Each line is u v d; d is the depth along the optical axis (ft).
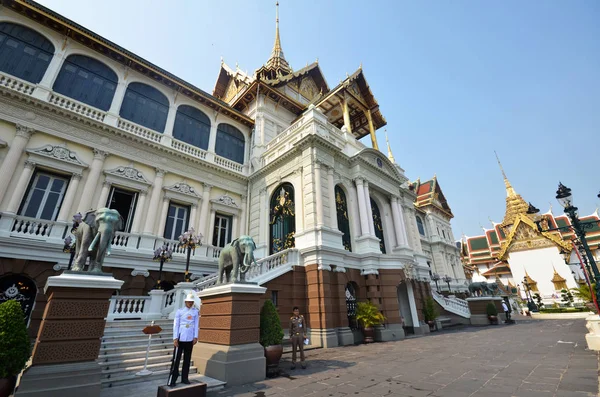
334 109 86.63
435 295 82.94
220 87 104.94
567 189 33.12
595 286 32.12
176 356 19.39
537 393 17.75
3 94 41.27
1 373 16.24
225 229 63.77
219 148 69.10
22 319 18.17
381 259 55.42
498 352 33.47
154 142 54.60
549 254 155.02
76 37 51.67
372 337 46.57
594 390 17.54
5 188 38.40
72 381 17.21
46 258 37.83
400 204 72.64
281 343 27.48
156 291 37.01
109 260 43.19
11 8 46.09
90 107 49.39
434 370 25.38
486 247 194.18
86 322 18.85
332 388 20.84
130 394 19.70
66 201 42.93
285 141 64.39
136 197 51.62
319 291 44.47
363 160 63.41
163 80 61.77
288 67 112.98
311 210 50.80
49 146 43.65
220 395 19.89
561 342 38.68
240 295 25.67
